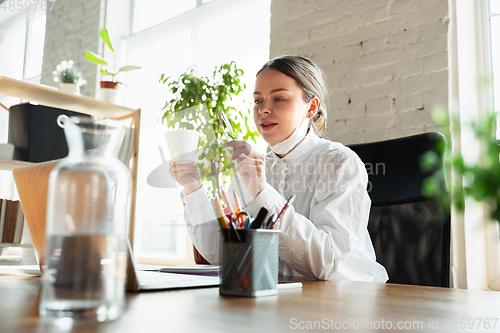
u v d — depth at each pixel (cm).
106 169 43
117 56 370
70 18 396
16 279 78
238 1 299
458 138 165
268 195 106
